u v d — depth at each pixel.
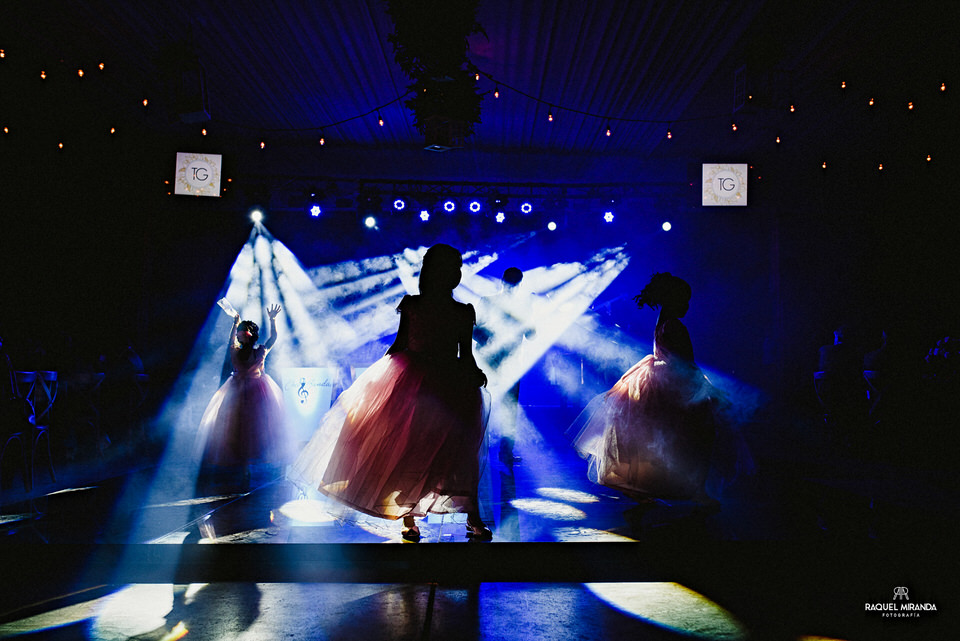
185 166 10.81
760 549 3.41
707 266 13.70
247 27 7.30
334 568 3.39
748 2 6.74
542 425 11.09
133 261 11.91
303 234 13.16
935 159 10.52
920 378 7.17
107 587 3.09
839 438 8.59
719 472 4.50
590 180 13.30
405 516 3.52
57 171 9.88
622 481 4.47
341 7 6.86
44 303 9.81
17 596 2.96
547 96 9.28
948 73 8.51
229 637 2.41
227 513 4.34
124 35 7.54
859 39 7.59
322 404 9.50
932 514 4.13
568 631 2.49
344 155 12.10
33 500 4.94
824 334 12.91
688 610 2.74
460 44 5.50
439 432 3.53
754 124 10.41
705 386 4.41
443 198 12.30
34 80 8.53
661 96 9.28
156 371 12.52
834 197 12.61
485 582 3.16
